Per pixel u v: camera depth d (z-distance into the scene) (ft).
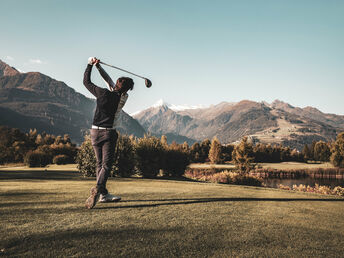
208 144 296.51
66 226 8.18
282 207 13.93
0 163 156.97
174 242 7.36
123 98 11.64
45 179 27.61
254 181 57.82
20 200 11.89
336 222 11.24
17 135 197.67
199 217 10.28
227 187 24.93
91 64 11.68
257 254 6.91
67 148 170.60
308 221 11.06
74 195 13.73
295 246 7.73
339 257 7.07
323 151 325.42
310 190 51.29
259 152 322.34
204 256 6.56
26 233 7.32
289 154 353.92
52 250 6.30
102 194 11.96
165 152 52.80
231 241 7.78
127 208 11.21
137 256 6.25
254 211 12.30
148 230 8.23
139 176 48.37
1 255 5.86
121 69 12.29
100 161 11.67
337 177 172.55
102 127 11.32
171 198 14.48
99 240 7.12
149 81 12.78
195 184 26.89
